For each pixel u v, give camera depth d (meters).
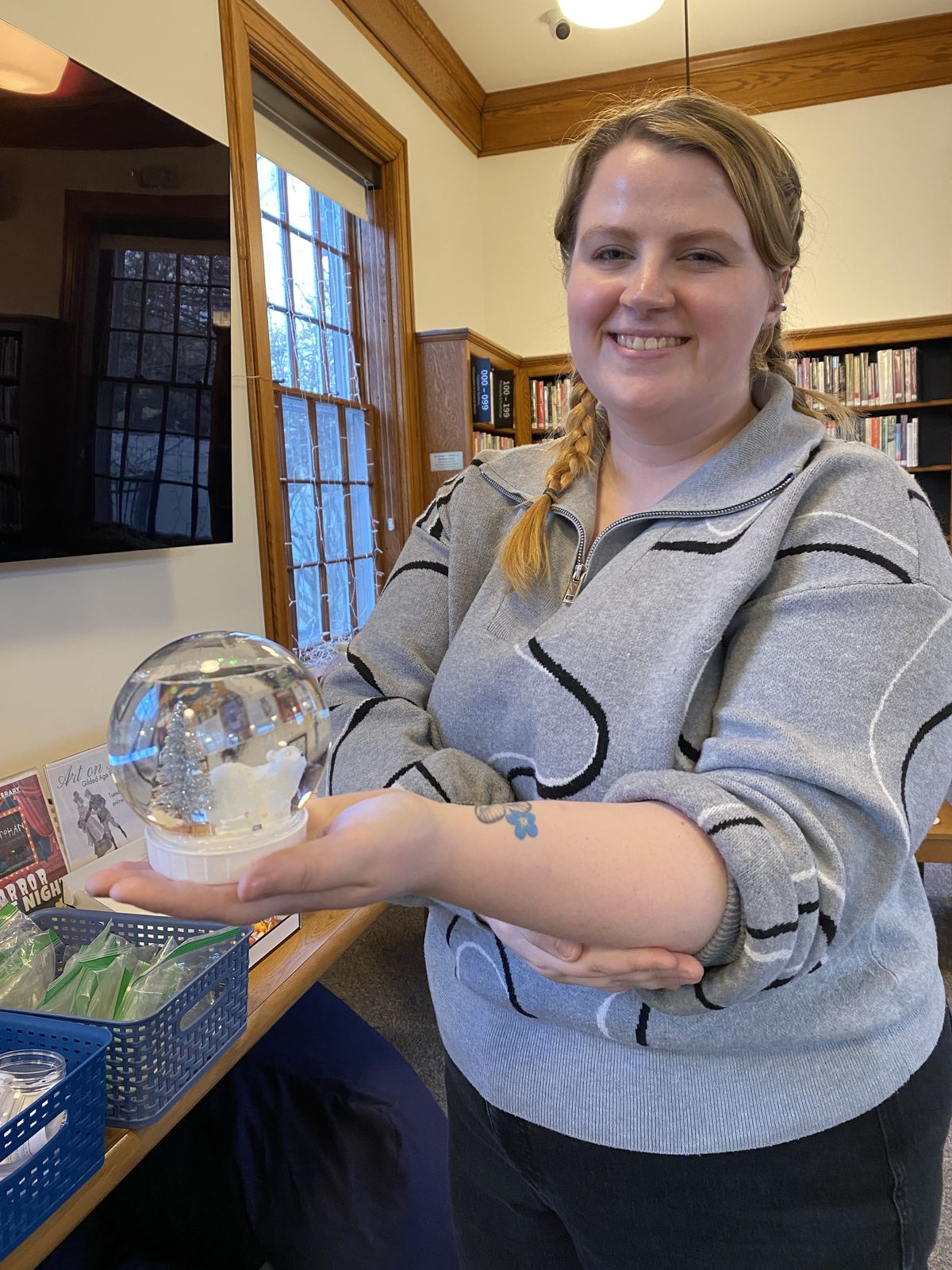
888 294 4.14
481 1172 0.81
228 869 0.42
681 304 0.66
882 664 0.54
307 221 3.01
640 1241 0.68
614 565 0.69
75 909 1.29
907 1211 0.66
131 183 1.58
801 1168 0.64
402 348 3.44
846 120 4.08
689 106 0.67
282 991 1.33
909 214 4.07
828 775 0.50
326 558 3.12
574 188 0.77
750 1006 0.61
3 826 1.39
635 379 0.69
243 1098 1.46
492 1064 0.73
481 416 3.67
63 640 1.67
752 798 0.51
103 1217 1.35
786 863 0.48
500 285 4.59
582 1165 0.68
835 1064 0.63
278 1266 1.31
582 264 0.72
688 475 0.73
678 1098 0.64
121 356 1.61
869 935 0.65
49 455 1.49
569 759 0.65
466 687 0.74
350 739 0.76
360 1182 1.34
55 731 1.65
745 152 0.65
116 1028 0.97
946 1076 0.70
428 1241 1.28
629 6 2.83
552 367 4.38
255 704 0.46
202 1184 1.37
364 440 3.42
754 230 0.66
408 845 0.43
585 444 0.82
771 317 0.77
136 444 1.68
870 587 0.55
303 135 2.81
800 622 0.56
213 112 2.12
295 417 2.92
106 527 1.64
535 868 0.46
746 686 0.57
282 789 0.44
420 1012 2.25
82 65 1.45
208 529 1.92
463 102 4.16
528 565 0.75
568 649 0.67
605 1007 0.64
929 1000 0.69
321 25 2.78
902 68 3.95
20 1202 0.83
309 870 0.40
